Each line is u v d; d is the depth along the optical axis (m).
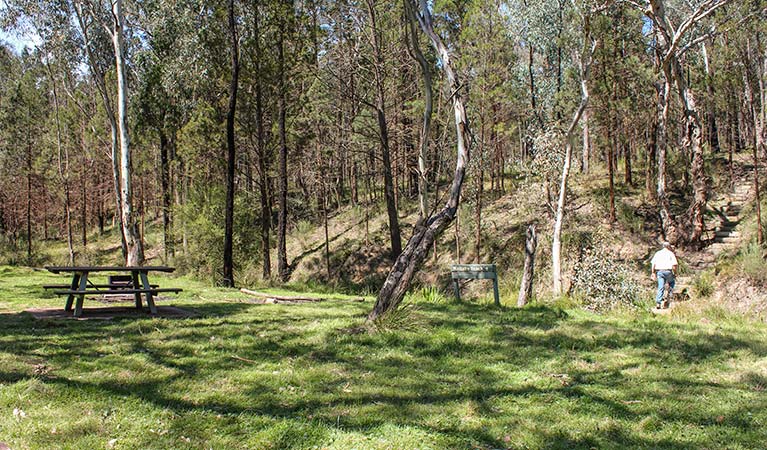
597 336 6.75
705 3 18.02
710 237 19.97
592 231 20.61
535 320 8.02
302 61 22.67
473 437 3.57
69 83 33.78
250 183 29.14
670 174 25.39
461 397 4.38
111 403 3.97
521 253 22.64
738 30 18.70
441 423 3.79
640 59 22.53
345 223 32.38
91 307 9.02
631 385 4.75
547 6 19.03
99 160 35.69
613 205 22.03
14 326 6.79
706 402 4.30
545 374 5.07
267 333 6.55
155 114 27.09
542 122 22.67
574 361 5.54
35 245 40.81
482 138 21.28
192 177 24.53
